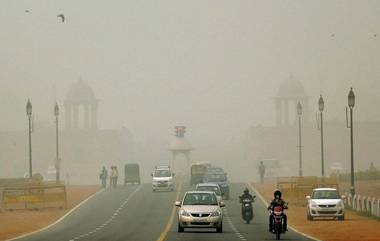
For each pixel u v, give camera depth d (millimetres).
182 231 127562
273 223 112875
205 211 125875
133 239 114062
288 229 132500
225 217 163125
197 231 130000
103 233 126812
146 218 161250
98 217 164375
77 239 114875
